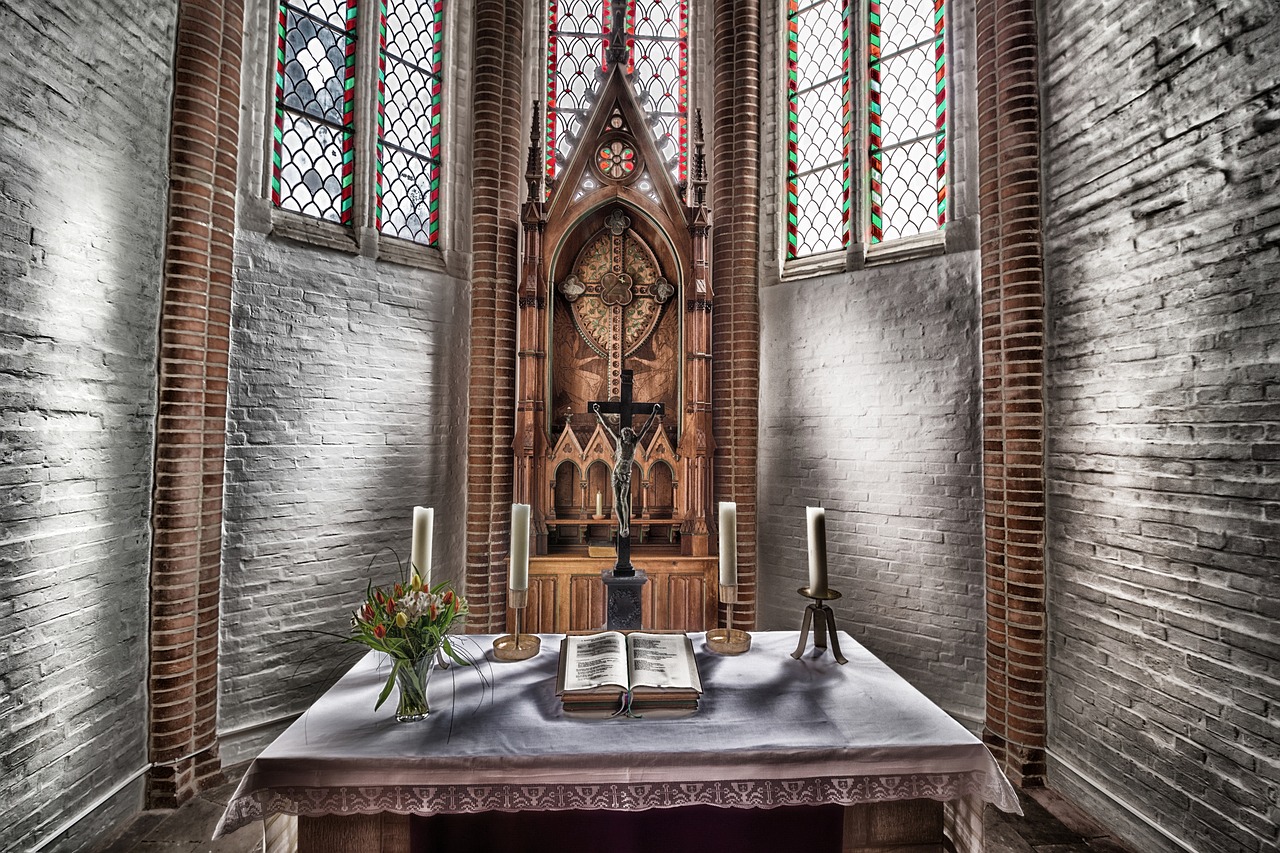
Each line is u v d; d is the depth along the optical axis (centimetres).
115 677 360
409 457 543
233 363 438
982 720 466
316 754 246
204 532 411
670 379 605
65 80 325
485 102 588
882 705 292
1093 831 366
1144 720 344
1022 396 421
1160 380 337
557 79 654
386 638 270
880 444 527
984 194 450
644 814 293
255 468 448
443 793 245
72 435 330
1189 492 321
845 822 281
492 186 588
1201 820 312
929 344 503
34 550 308
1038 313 418
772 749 255
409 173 565
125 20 364
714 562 564
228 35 427
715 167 614
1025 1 424
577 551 579
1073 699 394
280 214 477
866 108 554
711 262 604
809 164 598
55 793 320
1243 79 296
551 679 320
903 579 511
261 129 463
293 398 470
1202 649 313
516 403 595
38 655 311
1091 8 383
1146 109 346
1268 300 285
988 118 446
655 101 653
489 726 270
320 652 482
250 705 443
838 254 566
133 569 374
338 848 268
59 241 322
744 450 594
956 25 495
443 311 573
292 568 467
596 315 605
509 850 290
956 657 481
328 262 497
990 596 443
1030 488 417
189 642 398
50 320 317
